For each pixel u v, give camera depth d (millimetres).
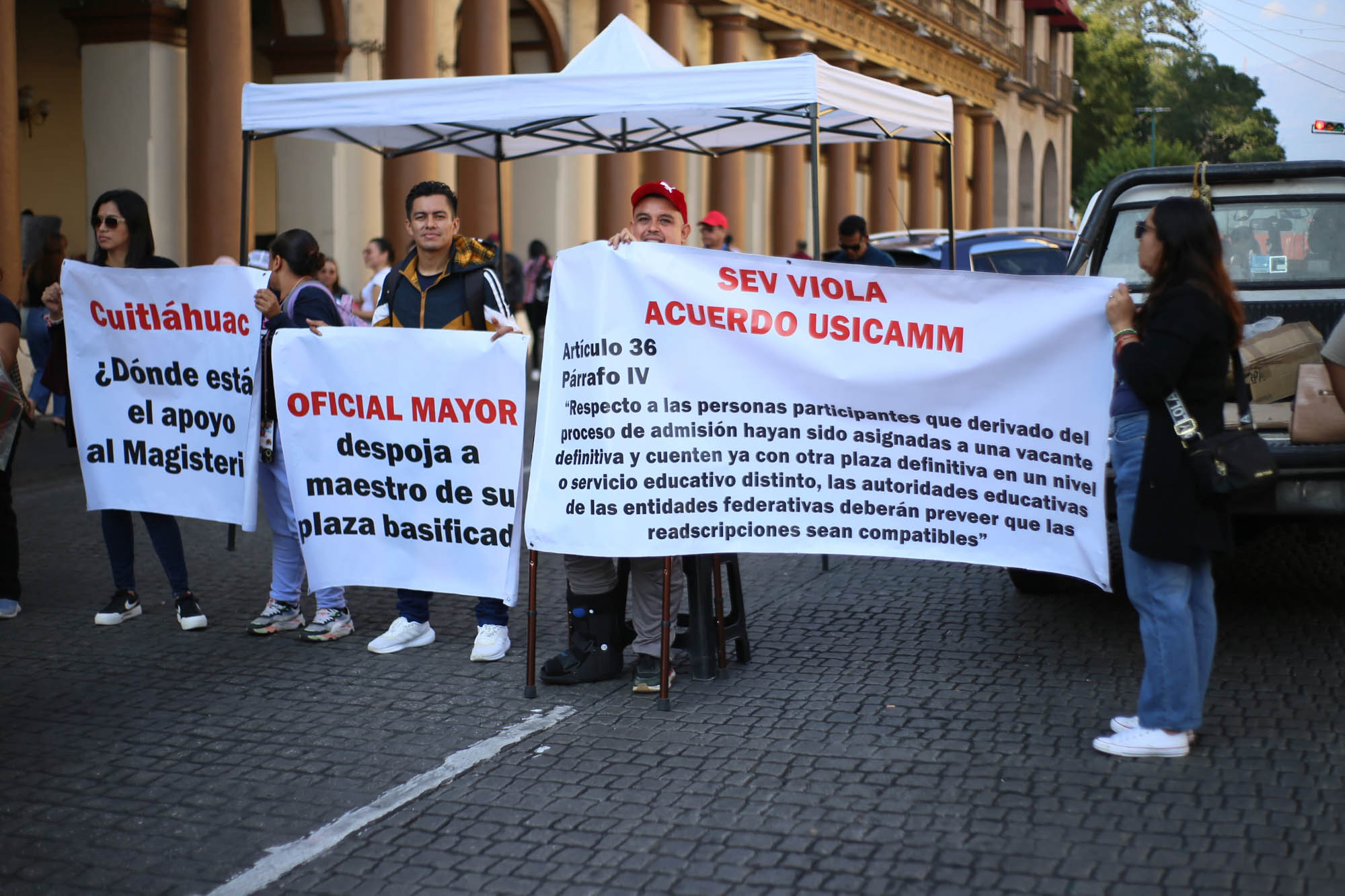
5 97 12484
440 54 19141
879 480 5094
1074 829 3854
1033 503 5008
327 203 17562
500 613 5797
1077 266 6770
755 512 5098
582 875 3639
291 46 17141
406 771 4426
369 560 5805
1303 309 6660
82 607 6695
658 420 5059
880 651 5777
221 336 6129
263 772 4438
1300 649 5699
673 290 5031
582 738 4719
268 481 6141
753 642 5965
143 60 15469
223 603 6789
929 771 4324
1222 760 4375
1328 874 3529
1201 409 4277
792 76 7023
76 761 4551
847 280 5012
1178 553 4238
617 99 7336
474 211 19500
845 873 3607
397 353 5656
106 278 6234
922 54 35750
